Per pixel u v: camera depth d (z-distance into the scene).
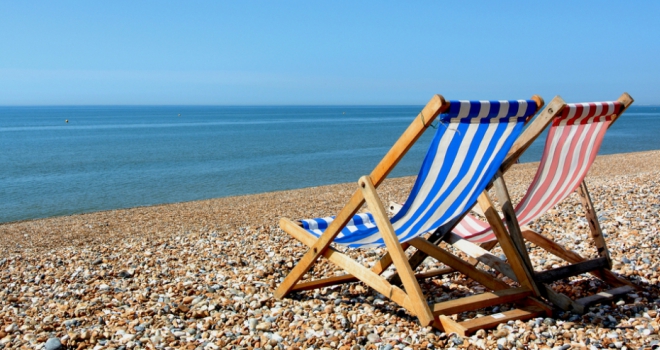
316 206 15.57
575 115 3.50
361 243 4.40
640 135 58.53
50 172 29.08
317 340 3.67
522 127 3.45
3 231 14.19
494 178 4.01
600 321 3.65
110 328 4.07
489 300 3.78
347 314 4.22
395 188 18.64
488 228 4.47
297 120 126.94
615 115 3.80
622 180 13.90
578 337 3.40
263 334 3.87
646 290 4.33
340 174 26.97
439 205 3.72
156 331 3.96
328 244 4.26
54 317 4.35
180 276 5.70
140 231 13.10
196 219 14.35
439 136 3.07
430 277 5.09
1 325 4.24
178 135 65.06
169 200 20.14
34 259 7.23
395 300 3.71
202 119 138.50
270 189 22.36
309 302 4.57
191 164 32.44
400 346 3.48
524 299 3.95
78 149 44.31
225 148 44.34
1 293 5.35
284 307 4.50
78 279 5.73
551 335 3.47
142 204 19.33
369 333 3.76
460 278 5.09
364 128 82.88
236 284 5.18
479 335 3.50
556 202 4.46
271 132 71.38
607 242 6.12
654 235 6.23
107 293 5.09
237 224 13.09
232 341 3.77
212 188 22.97
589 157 4.07
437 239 4.57
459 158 3.31
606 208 8.41
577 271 4.14
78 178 26.61
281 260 6.05
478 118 3.10
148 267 6.21
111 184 24.48
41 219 15.80
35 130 80.50
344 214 3.95
